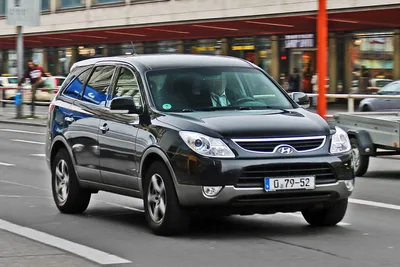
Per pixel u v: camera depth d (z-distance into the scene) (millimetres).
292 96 11180
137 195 10250
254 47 48062
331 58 43094
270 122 9445
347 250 8836
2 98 46250
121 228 10453
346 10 42125
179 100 10234
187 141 9219
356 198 13344
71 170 11617
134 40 56031
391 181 15859
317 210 10297
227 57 11398
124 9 58906
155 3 56031
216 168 9008
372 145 16328
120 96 10789
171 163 9344
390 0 40406
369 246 9086
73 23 64312
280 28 45125
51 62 66438
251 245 9148
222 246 9094
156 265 8109
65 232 10172
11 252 8805
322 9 22406
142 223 10875
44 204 12789
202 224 10695
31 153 22359
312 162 9242
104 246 9180
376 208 12195
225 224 10703
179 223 9500
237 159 9055
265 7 47844
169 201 9430
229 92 10516
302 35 44906
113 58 11453
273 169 9125
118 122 10531
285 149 9203
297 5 45875
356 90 42031
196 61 10969
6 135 29234
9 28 72688
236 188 9031
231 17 50094
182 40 53188
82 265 8109
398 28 39719
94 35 57281
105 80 11281
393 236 9750
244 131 9211
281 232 10039
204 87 10477
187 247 9047
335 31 42812
